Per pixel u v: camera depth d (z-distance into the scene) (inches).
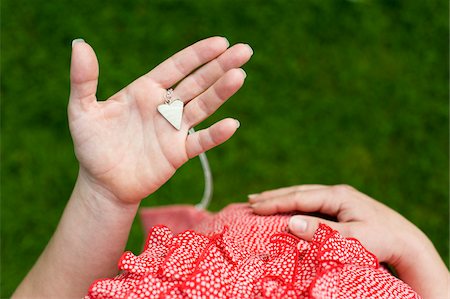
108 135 22.1
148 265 19.6
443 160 46.1
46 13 47.1
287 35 48.5
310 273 19.3
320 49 48.4
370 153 46.1
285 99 46.9
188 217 36.7
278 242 21.6
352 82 47.7
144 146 22.5
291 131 46.2
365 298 19.6
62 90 45.5
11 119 44.7
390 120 47.0
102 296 18.8
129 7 48.0
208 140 22.2
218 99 22.0
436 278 25.4
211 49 22.3
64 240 23.9
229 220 26.9
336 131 46.4
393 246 25.2
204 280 18.6
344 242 20.6
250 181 44.9
